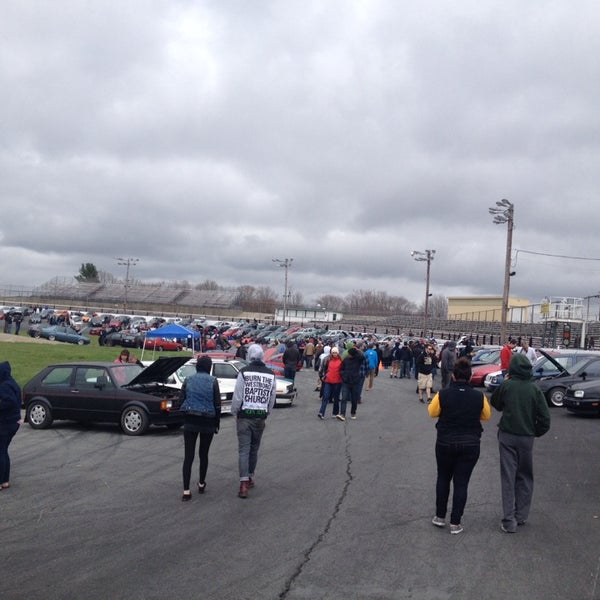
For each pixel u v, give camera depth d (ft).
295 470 34.96
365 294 514.27
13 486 31.04
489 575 19.66
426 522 25.26
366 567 20.24
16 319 183.93
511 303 313.94
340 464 36.70
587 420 56.90
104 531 23.72
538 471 35.27
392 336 228.63
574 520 25.75
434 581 19.11
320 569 20.01
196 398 28.71
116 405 47.34
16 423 30.55
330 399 59.36
